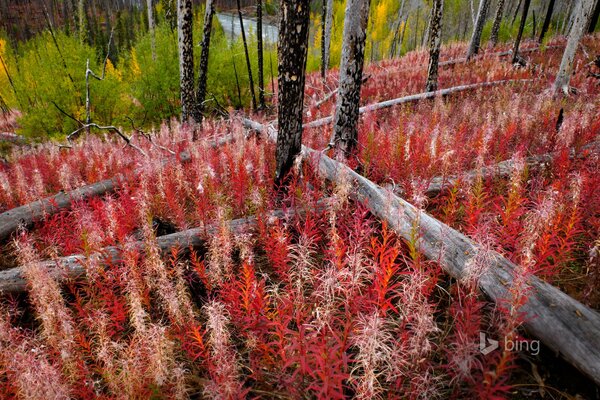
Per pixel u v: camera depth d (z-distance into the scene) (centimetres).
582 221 356
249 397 254
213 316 232
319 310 242
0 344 267
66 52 1305
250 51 1498
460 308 251
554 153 501
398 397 212
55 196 567
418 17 3853
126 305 329
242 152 578
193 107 1045
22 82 1427
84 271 367
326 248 374
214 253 329
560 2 2964
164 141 879
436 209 420
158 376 230
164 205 478
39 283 303
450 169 480
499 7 1919
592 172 407
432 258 324
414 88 1189
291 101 460
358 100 578
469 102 909
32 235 485
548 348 249
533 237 282
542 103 776
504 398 184
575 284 303
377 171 523
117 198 547
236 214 475
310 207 415
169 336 282
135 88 1375
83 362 262
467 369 198
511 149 569
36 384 216
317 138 712
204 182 490
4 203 630
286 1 426
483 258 261
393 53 3597
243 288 281
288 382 244
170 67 1295
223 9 7688
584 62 1438
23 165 828
